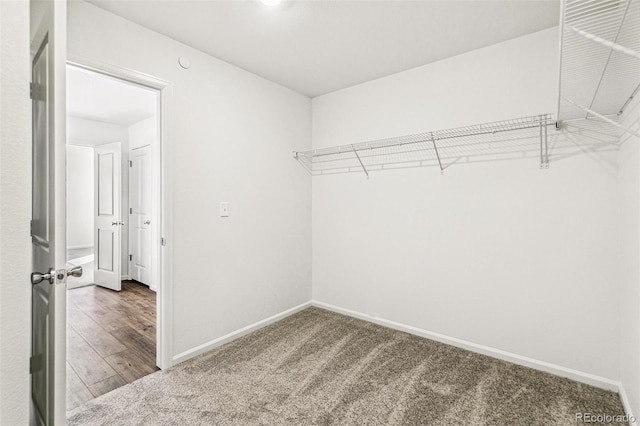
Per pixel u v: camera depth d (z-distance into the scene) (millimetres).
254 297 2775
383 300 2887
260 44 2268
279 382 1971
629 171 1648
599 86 1484
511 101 2207
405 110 2711
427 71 2584
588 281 1959
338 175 3182
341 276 3186
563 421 1632
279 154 3012
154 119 4184
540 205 2117
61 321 1106
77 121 4316
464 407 1740
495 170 2285
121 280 4277
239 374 2061
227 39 2197
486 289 2336
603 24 1048
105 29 1856
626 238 1703
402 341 2559
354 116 3041
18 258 730
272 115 2932
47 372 1165
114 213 4172
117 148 4203
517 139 2195
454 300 2484
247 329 2689
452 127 2463
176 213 2197
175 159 2191
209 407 1731
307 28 2068
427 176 2604
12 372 720
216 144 2459
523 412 1699
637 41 1149
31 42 1314
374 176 2922
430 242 2596
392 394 1852
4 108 687
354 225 3072
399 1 1786
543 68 2090
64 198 1110
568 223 2021
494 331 2305
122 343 2549
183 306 2240
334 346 2467
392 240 2814
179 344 2217
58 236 1099
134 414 1676
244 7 1841
